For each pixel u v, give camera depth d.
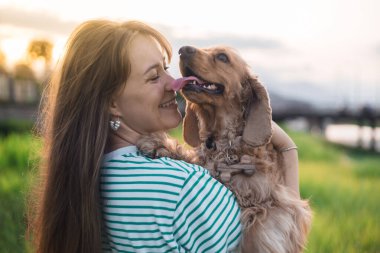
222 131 3.06
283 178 2.88
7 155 9.09
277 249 2.45
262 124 2.84
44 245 2.24
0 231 4.74
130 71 2.19
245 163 2.74
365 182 10.27
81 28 2.27
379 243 5.32
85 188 2.11
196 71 3.02
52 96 2.31
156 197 2.04
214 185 2.14
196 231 2.07
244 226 2.48
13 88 21.48
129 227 2.08
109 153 2.24
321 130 35.59
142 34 2.27
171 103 2.39
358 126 32.38
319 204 7.53
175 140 2.88
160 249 2.06
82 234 2.12
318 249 4.99
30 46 18.36
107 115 2.17
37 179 2.43
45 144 2.30
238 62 3.15
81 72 2.18
